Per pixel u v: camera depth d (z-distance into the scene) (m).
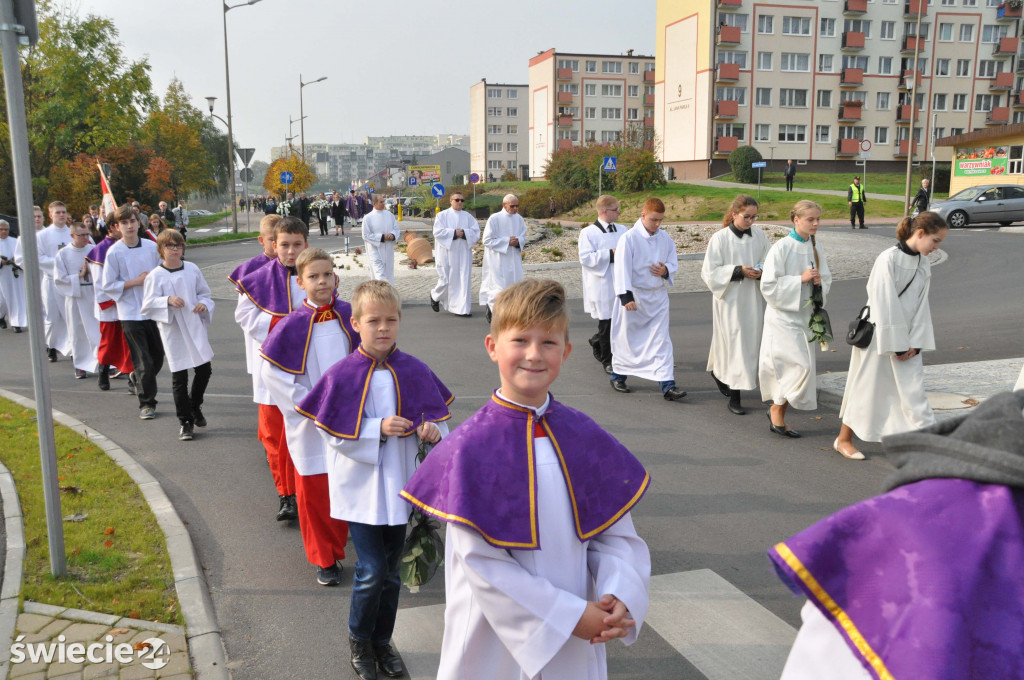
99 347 8.69
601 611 2.12
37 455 6.30
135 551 4.62
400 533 3.66
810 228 6.52
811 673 1.38
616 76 85.38
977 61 57.22
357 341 4.45
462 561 2.18
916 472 1.40
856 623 1.30
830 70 55.66
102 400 8.55
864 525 1.36
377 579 3.44
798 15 54.34
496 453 2.25
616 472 2.34
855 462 6.24
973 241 22.41
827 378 8.66
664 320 8.22
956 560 1.26
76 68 33.59
